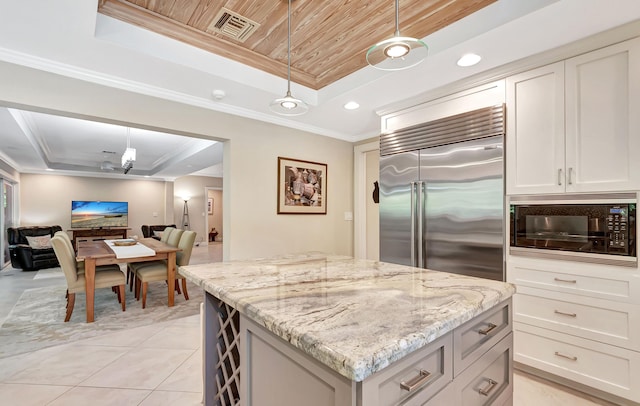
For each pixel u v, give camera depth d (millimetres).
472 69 2209
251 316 1049
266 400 1058
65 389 1958
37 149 5176
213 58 2322
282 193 3447
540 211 2023
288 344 943
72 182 8141
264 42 2207
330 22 1983
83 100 2254
